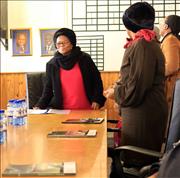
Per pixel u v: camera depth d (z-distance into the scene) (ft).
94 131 5.59
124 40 12.03
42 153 4.20
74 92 8.66
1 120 4.88
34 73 9.99
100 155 4.06
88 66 8.65
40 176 3.28
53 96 8.93
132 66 6.34
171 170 3.73
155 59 6.36
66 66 8.55
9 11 12.36
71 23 12.26
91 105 8.78
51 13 12.32
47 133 5.55
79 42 12.26
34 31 12.40
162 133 6.58
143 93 6.29
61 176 3.28
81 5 12.18
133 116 6.51
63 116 7.54
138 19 6.61
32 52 12.44
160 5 12.00
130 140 6.55
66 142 4.85
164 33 9.21
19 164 3.69
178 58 8.73
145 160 5.72
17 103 6.37
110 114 11.74
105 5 12.10
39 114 7.86
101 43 12.18
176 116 4.78
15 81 12.40
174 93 4.91
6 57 12.48
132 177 5.44
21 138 5.20
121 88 6.54
